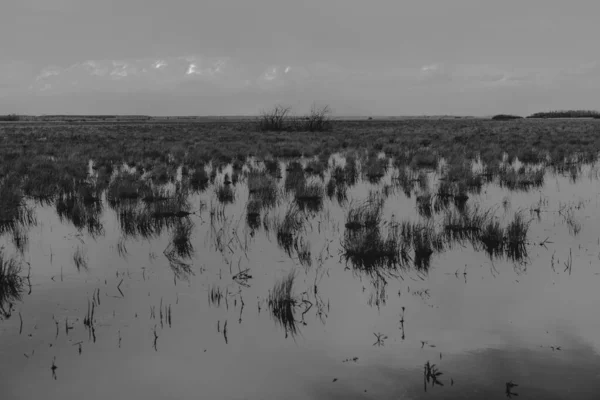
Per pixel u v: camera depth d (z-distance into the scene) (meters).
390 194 13.87
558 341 4.95
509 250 8.36
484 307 5.90
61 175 16.09
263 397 3.99
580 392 3.96
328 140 32.97
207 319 5.62
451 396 3.94
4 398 3.97
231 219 10.91
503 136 36.75
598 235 9.27
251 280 7.00
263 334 5.22
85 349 4.87
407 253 8.28
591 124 62.75
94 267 7.58
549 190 14.36
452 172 16.52
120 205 12.30
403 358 4.63
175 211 11.26
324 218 10.93
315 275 7.20
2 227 10.16
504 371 4.34
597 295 6.25
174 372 4.41
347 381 4.23
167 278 7.08
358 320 5.56
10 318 5.63
